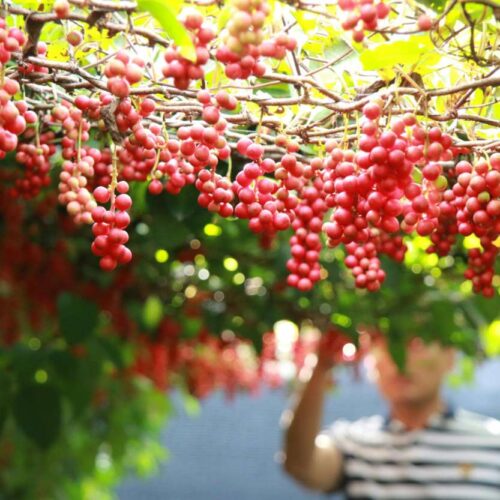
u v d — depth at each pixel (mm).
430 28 1652
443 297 4430
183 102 1977
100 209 1766
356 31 1678
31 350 3363
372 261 2037
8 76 1869
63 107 1903
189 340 5293
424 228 1812
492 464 5180
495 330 6203
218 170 2543
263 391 15758
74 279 4234
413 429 5383
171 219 2889
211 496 14828
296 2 1762
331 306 4625
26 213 3715
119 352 3768
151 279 4680
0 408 3193
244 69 1612
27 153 2211
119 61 1647
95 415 6113
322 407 5570
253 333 4812
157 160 1952
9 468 5777
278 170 1916
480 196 1755
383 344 4973
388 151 1667
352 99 2111
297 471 5594
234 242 4180
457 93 1883
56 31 2207
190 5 1702
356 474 5555
